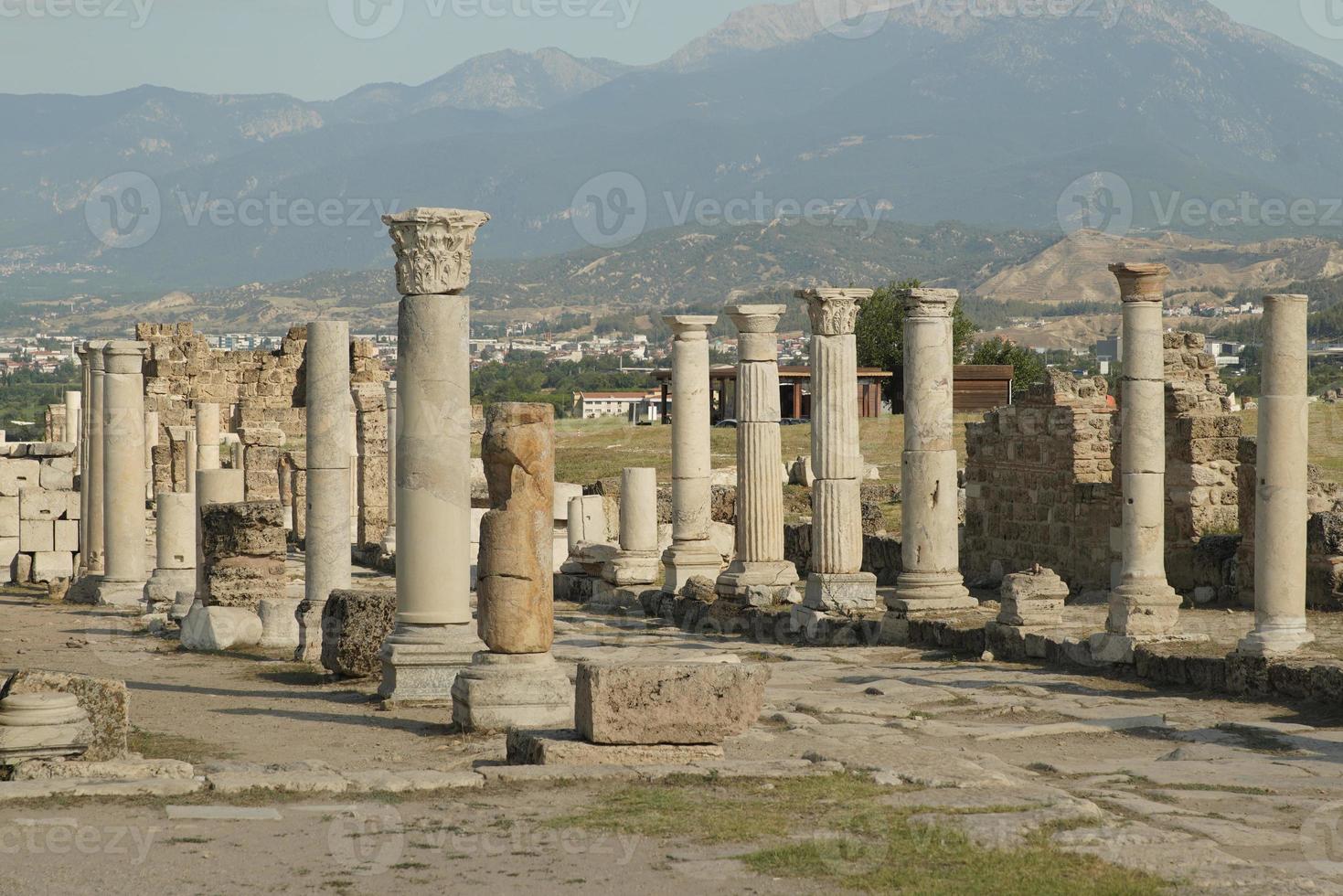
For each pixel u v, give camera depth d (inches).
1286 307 686.5
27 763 462.0
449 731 578.6
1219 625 864.9
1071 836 368.2
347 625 744.3
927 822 383.9
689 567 1127.6
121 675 783.1
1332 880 334.6
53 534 1552.7
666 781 449.1
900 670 788.0
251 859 353.4
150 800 423.8
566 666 772.0
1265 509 690.8
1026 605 842.8
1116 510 1092.5
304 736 571.8
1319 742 543.8
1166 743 562.3
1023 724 605.9
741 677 482.9
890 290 2741.1
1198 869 337.4
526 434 583.5
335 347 842.8
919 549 939.3
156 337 2107.5
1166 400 1123.3
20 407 3897.6
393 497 1491.1
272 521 939.3
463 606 660.7
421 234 640.4
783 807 407.2
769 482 1057.5
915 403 938.7
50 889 328.2
